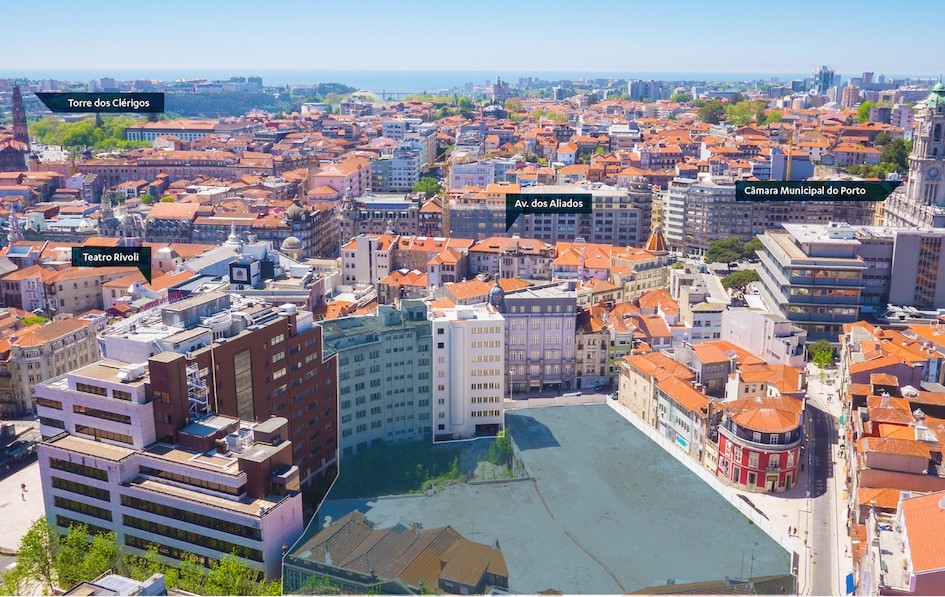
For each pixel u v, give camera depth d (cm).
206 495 15750
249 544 15150
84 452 16575
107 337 18088
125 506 16262
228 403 18088
